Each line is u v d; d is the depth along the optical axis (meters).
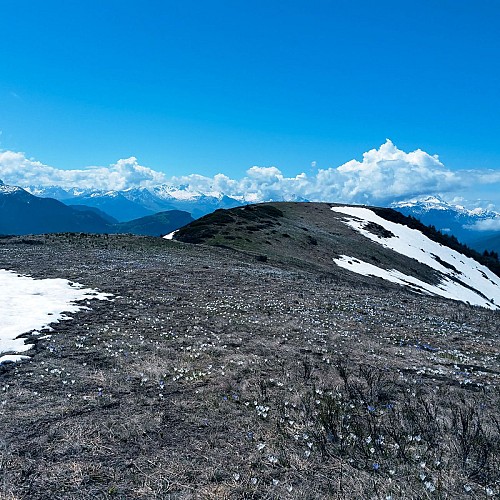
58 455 7.39
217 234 69.69
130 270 31.41
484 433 8.50
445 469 7.32
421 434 8.59
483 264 126.88
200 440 8.16
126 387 10.69
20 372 11.45
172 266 35.03
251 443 8.12
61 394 10.08
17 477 6.70
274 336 16.78
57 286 24.11
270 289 28.31
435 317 25.05
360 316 22.17
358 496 6.52
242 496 6.46
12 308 18.42
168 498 6.36
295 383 11.51
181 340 15.54
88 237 53.81
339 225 102.69
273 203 124.06
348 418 9.23
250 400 10.22
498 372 13.61
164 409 9.47
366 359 14.26
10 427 8.27
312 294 27.95
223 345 15.20
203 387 10.95
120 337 15.53
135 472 7.01
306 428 8.78
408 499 6.42
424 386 11.72
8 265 31.50
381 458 7.66
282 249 66.25
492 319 28.28
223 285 28.36
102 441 7.92
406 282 72.00
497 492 6.65
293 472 7.19
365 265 71.94
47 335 15.10
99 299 21.70
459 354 15.89
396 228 115.88
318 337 16.92
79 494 6.38
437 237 126.88
